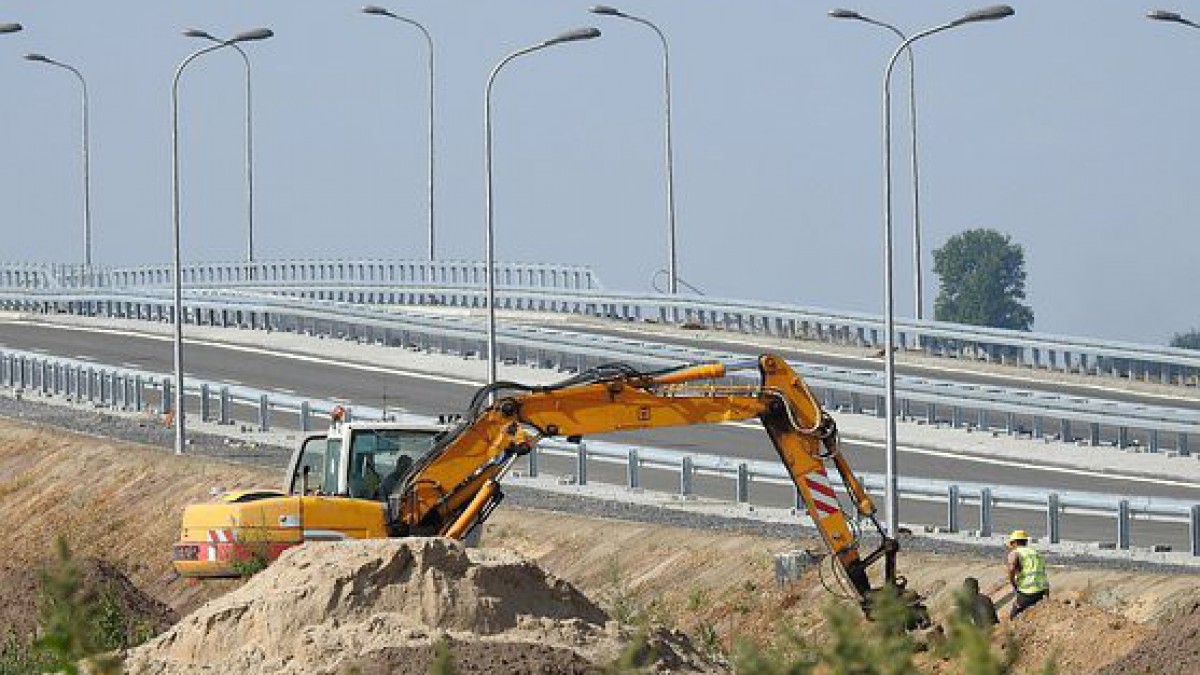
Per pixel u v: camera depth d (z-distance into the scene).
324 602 39.38
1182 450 103.81
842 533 53.19
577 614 40.81
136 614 50.97
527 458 100.50
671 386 54.94
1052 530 76.38
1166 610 57.84
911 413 114.88
